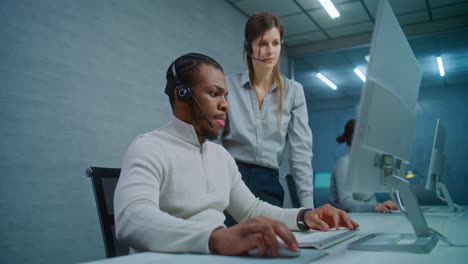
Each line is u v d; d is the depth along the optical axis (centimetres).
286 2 435
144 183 66
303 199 139
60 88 239
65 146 239
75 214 240
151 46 319
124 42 292
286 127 142
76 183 243
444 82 551
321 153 652
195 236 53
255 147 134
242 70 461
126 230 59
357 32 524
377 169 72
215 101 80
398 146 79
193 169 80
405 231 85
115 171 95
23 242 211
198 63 80
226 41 432
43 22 233
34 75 225
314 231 81
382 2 64
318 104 657
